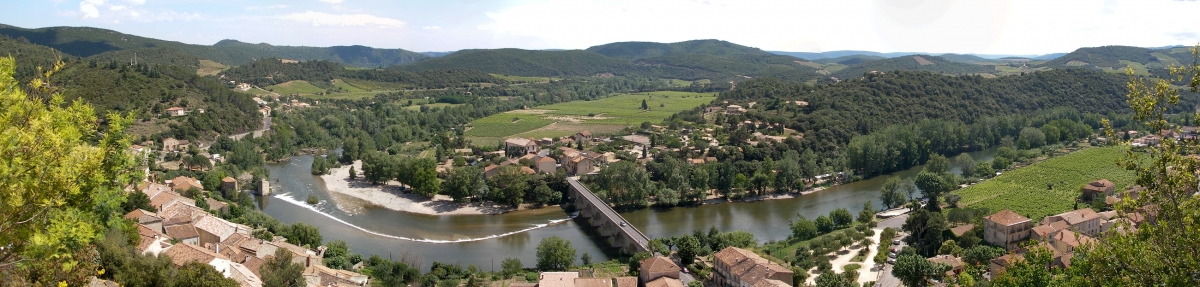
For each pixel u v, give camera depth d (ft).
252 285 349.82
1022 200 645.10
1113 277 174.29
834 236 531.09
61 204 157.69
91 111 188.75
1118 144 185.16
